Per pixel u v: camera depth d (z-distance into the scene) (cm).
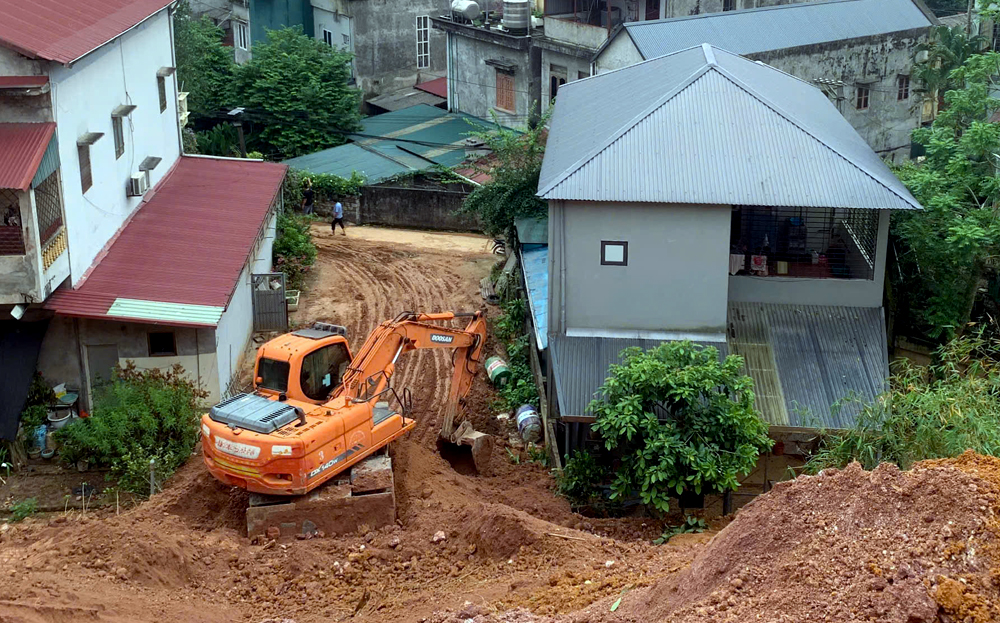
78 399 2161
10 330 2080
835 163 1934
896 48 3631
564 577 1319
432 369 2495
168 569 1437
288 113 4350
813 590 928
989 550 932
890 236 2228
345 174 3900
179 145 3184
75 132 2134
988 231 2031
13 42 1936
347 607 1367
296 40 4531
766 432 1755
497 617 1140
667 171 1931
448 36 4412
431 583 1439
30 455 2047
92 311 2062
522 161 2856
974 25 3888
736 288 2045
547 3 4047
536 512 1758
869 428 1711
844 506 1048
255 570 1474
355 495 1636
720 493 1786
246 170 3145
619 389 1733
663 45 3225
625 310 1978
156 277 2252
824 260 2073
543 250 2672
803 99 2358
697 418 1712
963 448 1540
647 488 1689
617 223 1930
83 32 2230
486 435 2019
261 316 2711
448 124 4328
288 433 1584
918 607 864
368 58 4862
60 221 2044
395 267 3294
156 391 2008
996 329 2230
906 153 3850
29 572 1355
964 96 2338
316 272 3228
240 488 1762
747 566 1013
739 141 1984
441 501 1720
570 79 3831
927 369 1872
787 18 3497
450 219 3759
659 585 1108
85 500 1881
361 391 1745
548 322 2002
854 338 1970
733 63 2383
